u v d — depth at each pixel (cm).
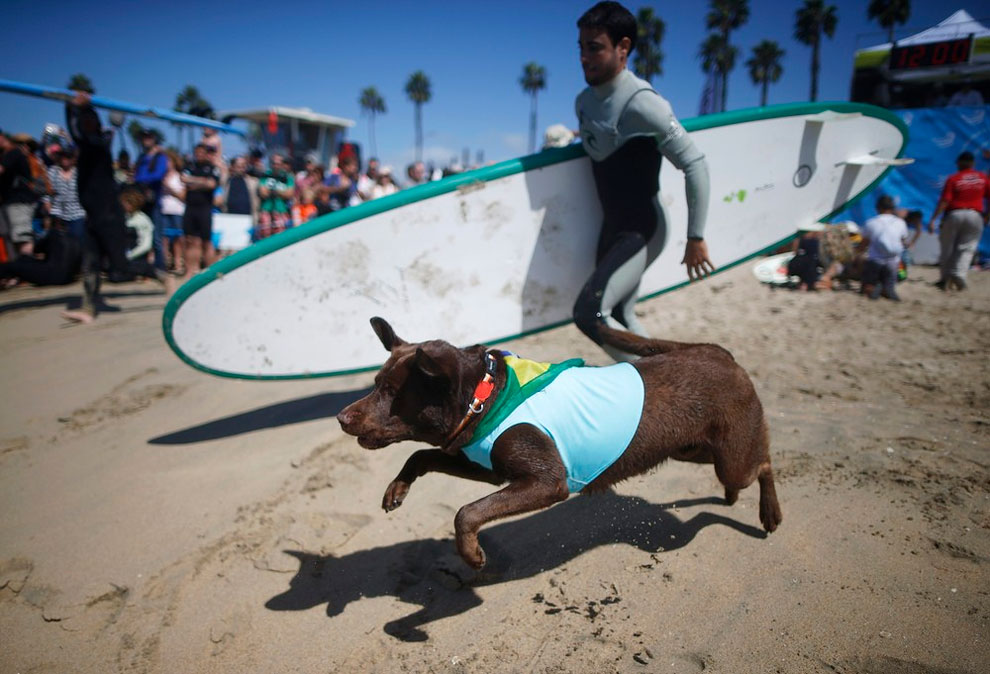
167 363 680
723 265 502
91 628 305
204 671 275
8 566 353
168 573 339
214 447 481
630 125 378
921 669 238
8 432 534
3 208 1130
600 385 283
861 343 680
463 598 308
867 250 941
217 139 1032
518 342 716
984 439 420
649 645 263
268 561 341
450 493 399
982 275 1141
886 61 1316
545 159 457
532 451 263
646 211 408
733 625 269
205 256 1050
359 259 457
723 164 477
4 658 289
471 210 458
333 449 461
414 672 264
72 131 786
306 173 1357
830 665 245
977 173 961
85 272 858
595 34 363
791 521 339
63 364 698
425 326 473
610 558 324
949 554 302
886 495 355
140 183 1134
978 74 1247
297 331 467
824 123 500
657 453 293
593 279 403
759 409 315
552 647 269
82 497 421
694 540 331
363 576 329
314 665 274
